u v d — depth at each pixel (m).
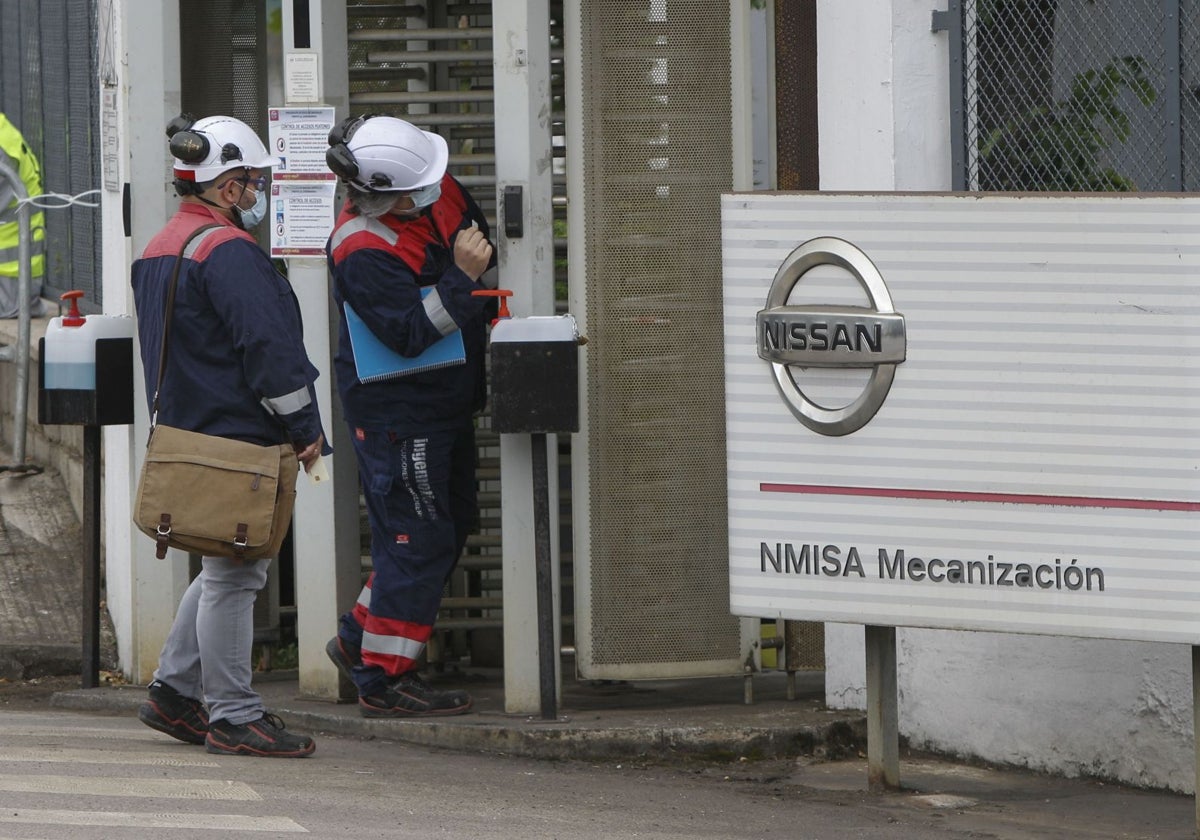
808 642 23.44
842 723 21.59
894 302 17.25
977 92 21.30
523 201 21.98
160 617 25.61
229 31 26.70
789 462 17.84
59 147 38.53
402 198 21.12
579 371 22.25
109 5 27.61
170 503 18.97
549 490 22.20
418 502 21.61
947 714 21.31
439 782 19.27
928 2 21.45
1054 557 16.80
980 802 19.09
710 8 22.94
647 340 23.08
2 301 41.62
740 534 18.11
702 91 22.97
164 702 20.81
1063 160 20.72
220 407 19.19
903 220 17.17
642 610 23.14
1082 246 16.52
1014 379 16.86
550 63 23.56
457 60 24.58
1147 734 19.53
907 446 17.31
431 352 21.19
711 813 18.27
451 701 22.20
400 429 21.38
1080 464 16.64
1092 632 16.69
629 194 22.95
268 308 18.97
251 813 16.83
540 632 21.69
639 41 22.88
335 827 16.41
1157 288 16.28
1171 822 18.14
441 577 22.05
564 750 20.92
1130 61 20.00
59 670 27.66
